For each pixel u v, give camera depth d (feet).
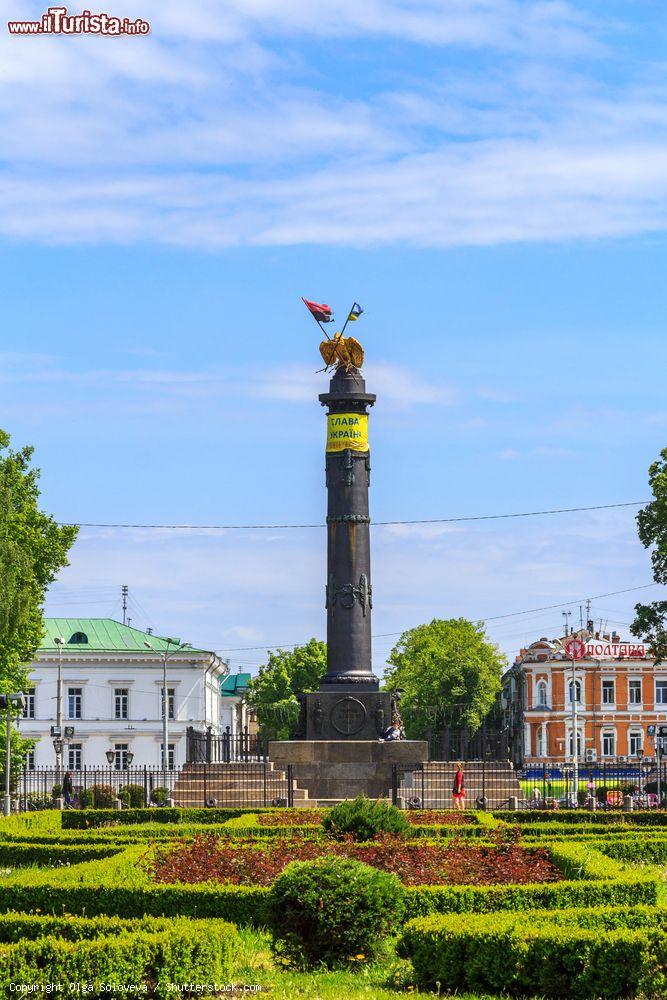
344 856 85.25
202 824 145.07
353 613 212.64
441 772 207.92
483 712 428.15
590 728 479.41
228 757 233.76
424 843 100.94
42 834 132.16
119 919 71.41
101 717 428.56
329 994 66.13
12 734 262.26
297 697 469.57
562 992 65.10
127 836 128.98
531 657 486.38
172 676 433.48
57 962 63.21
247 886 86.74
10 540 233.96
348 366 215.51
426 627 439.63
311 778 206.69
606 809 193.98
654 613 240.12
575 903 81.30
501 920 69.51
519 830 128.67
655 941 64.64
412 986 68.03
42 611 254.88
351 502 214.07
